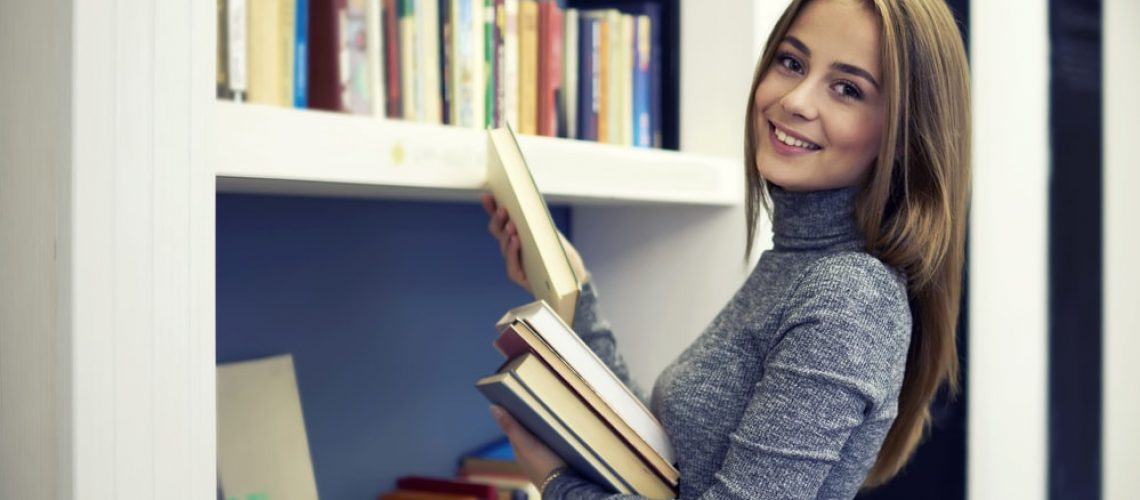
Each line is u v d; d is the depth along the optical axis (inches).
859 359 38.5
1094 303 101.8
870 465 43.1
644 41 63.9
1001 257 91.4
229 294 51.6
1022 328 94.0
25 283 32.3
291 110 37.3
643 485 42.4
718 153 66.3
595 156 53.2
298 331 55.6
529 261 46.9
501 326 42.4
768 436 38.3
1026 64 92.8
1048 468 99.0
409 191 48.4
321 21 43.4
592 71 58.9
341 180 39.3
